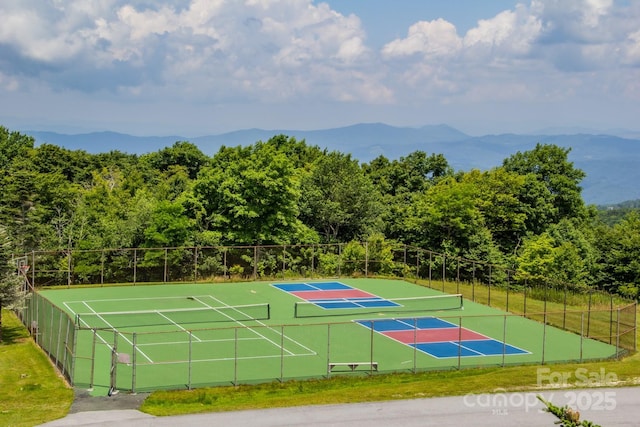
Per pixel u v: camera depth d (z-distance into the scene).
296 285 67.19
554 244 88.81
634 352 44.88
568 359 42.34
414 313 55.50
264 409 30.58
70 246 73.44
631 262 83.44
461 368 39.81
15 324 50.12
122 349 42.50
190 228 75.06
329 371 37.62
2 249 43.72
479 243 83.62
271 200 77.06
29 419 28.72
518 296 64.50
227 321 51.06
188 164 128.38
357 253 74.62
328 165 95.31
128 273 67.38
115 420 28.80
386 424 28.61
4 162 108.44
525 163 105.44
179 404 31.84
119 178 106.06
